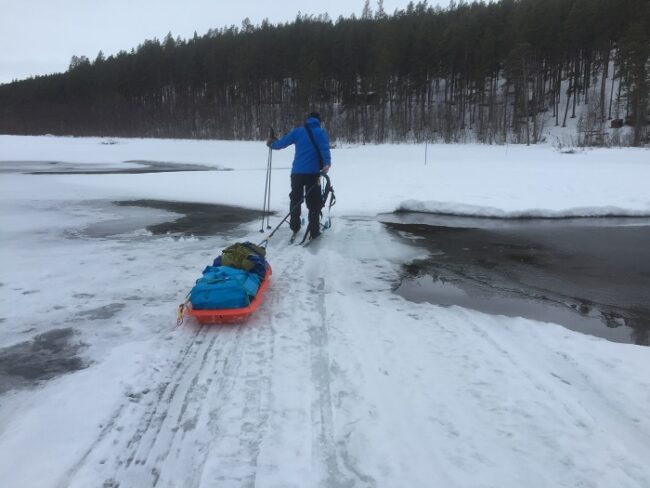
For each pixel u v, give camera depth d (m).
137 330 3.91
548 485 2.19
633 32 44.31
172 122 74.50
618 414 2.80
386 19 73.50
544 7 57.66
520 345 3.77
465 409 2.81
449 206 10.50
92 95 87.94
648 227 8.97
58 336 3.78
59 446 2.45
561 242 7.66
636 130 41.94
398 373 3.23
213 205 11.12
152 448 2.46
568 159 26.64
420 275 5.80
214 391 2.99
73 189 13.91
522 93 52.25
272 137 7.73
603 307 4.87
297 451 2.43
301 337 3.78
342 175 17.05
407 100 62.84
